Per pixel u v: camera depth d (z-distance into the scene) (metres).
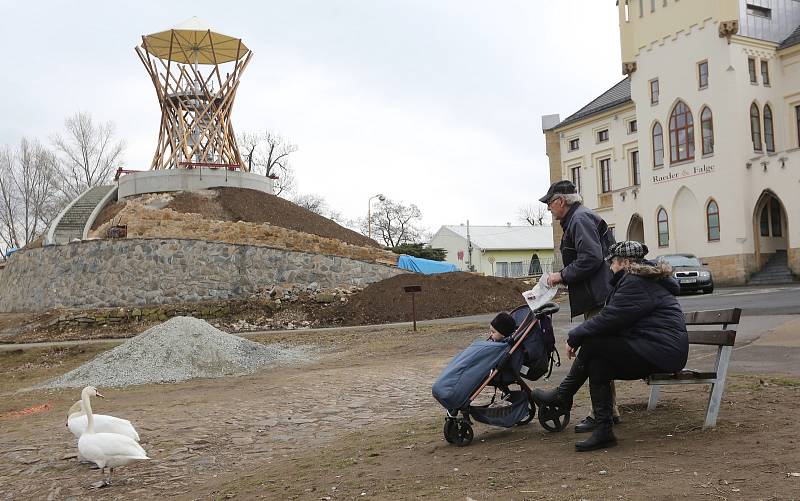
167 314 29.58
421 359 15.16
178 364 16.14
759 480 4.17
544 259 80.69
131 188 45.38
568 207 6.31
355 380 12.34
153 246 31.78
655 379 5.58
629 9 42.62
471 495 4.60
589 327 5.46
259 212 42.50
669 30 40.12
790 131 38.25
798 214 33.81
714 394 5.71
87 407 6.87
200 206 41.72
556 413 6.36
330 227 44.06
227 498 5.66
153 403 11.50
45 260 33.88
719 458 4.77
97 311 29.92
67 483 6.78
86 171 72.69
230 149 49.38
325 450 7.12
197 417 9.73
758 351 10.71
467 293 29.14
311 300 29.92
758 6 38.41
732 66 36.69
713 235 37.78
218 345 17.02
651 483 4.33
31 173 71.44
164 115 48.03
